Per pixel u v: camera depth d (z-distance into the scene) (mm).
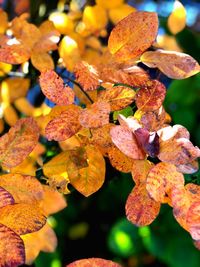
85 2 804
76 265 358
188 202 377
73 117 417
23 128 435
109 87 447
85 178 443
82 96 511
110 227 1334
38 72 666
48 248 520
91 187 443
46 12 848
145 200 399
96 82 443
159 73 564
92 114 400
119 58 446
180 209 376
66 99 425
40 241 509
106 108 403
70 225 1317
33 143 433
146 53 444
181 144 380
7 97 710
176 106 1164
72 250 1320
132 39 441
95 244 1341
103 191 1255
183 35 1099
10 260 344
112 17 682
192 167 386
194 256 1193
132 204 399
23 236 481
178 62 432
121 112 457
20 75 681
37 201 423
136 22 438
